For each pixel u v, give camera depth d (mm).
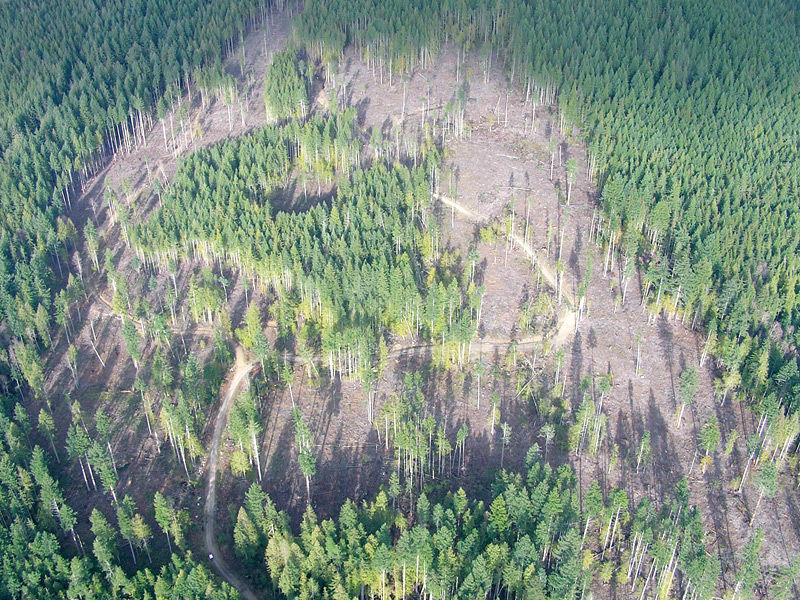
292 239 135625
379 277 125938
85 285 141750
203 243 140250
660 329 128125
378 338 127062
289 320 129000
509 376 121812
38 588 90250
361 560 89625
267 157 153875
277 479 109375
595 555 98562
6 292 129750
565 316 130750
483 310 131625
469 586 85500
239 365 125438
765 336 121938
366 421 116438
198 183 151250
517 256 140500
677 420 114812
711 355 123188
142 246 140625
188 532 102688
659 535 94812
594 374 121750
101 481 108688
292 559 91125
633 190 137625
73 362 124375
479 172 157125
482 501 98812
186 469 110188
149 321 130125
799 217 138500
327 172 155875
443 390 120375
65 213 156500
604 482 107688
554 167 158125
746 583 92562
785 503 104938
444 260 136500
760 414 112500
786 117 164750
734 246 132625
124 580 90000
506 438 110250
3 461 100875
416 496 104875
